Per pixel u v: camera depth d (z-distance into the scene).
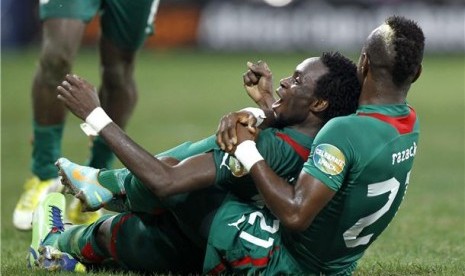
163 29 103.56
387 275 19.48
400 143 17.11
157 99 70.94
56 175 27.92
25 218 27.61
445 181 38.97
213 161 17.39
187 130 54.69
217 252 17.66
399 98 17.25
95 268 19.45
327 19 99.69
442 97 74.56
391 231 27.44
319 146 16.67
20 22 98.94
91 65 86.06
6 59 95.44
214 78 84.31
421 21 99.94
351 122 16.84
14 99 70.25
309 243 17.47
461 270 19.94
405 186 17.73
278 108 17.91
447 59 100.62
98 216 26.94
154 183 17.16
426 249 23.97
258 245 17.41
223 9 102.62
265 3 101.62
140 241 18.50
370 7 98.81
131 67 28.75
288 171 17.69
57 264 19.16
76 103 17.67
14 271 19.25
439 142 52.34
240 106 66.81
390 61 16.84
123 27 27.64
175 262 18.70
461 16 100.38
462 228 28.03
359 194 17.00
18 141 52.62
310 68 17.70
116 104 28.86
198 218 17.70
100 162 27.56
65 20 26.25
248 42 102.44
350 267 18.53
